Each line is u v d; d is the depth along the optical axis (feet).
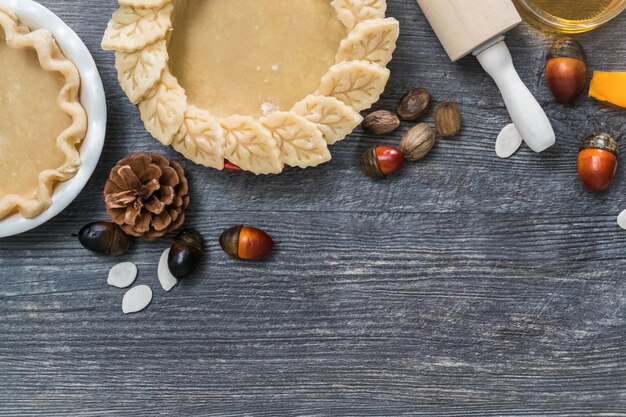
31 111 2.82
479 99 2.91
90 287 2.97
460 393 3.01
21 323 2.98
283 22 2.80
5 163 2.83
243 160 2.75
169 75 2.73
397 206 2.95
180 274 2.89
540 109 2.77
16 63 2.81
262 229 2.96
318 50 2.80
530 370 3.00
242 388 3.01
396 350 3.00
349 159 2.93
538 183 2.94
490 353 3.00
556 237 2.96
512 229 2.96
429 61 2.90
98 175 2.93
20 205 2.79
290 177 2.94
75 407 3.01
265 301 2.98
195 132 2.73
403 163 2.89
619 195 2.94
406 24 2.89
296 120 2.72
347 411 3.02
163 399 3.02
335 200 2.95
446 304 2.98
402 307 2.99
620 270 2.97
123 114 2.92
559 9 2.81
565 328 2.98
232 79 2.82
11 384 3.00
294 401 3.02
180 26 2.80
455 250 2.97
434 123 2.91
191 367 3.01
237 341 3.00
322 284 2.98
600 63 2.90
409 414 3.02
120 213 2.82
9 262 2.96
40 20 2.76
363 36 2.69
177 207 2.85
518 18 2.70
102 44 2.72
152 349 3.00
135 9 2.72
